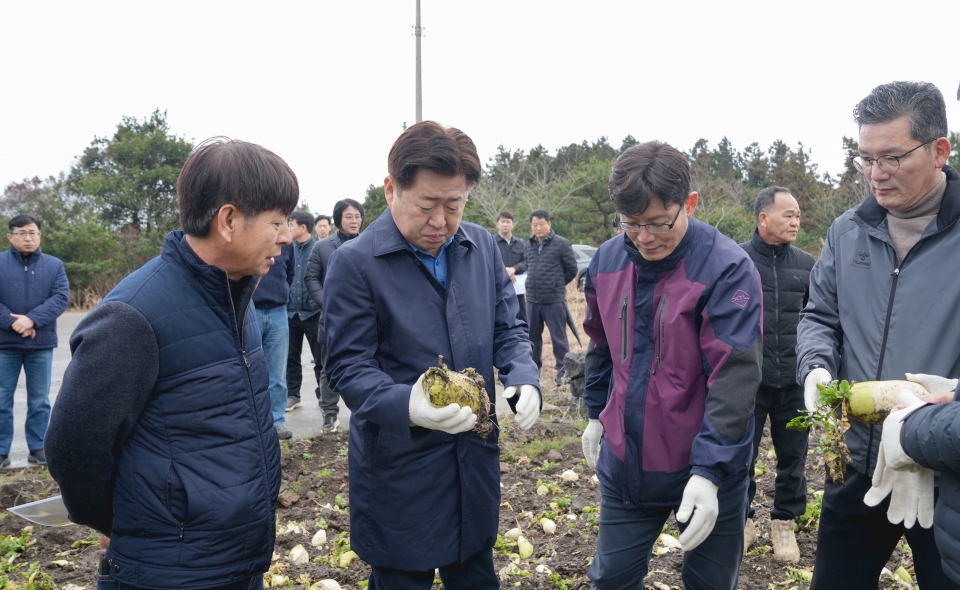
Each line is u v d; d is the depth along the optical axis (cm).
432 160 258
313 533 525
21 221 685
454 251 296
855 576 303
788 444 473
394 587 297
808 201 3606
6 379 680
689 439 289
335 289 284
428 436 283
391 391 266
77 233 3064
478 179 278
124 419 218
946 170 282
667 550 479
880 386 262
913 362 277
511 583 437
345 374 280
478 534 296
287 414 911
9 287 682
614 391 309
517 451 714
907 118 262
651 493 295
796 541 491
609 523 310
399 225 278
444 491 288
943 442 215
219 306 235
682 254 285
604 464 310
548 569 455
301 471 664
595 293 327
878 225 290
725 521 291
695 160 5006
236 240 227
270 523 248
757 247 482
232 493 232
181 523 226
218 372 233
